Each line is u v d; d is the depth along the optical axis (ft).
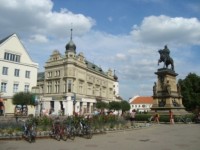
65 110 250.57
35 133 60.44
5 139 59.26
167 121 129.29
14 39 199.62
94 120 88.33
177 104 146.51
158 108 144.36
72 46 268.41
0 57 189.16
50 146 52.90
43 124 74.59
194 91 245.24
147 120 138.10
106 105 277.23
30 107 194.08
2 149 48.01
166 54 151.12
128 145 56.24
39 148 50.06
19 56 202.39
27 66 206.39
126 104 299.99
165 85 144.56
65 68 257.96
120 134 79.66
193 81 245.24
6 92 191.62
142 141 63.21
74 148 51.01
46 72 278.67
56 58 271.08
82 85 277.85
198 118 133.80
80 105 272.10
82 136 69.56
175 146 55.52
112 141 62.59
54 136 64.90
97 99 303.07
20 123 69.46
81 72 276.62
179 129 97.25
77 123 71.36
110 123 93.97
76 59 266.77
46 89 275.80
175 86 151.74
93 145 55.47
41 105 246.47
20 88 200.44
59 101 257.96
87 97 283.59
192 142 61.93
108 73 358.02
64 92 254.88
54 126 65.46
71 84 254.88
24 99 161.48
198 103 233.96
